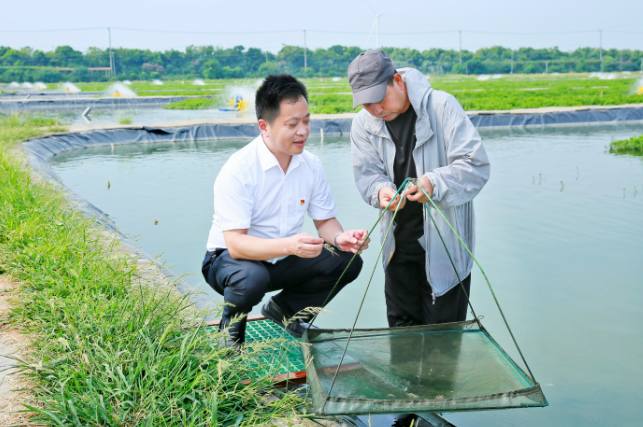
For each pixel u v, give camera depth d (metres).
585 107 17.58
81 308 2.12
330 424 1.86
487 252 4.30
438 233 2.24
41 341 2.05
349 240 2.27
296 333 2.55
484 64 109.75
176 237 4.89
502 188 6.82
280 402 1.82
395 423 2.05
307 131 2.18
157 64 107.12
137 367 1.74
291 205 2.37
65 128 13.27
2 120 14.23
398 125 2.47
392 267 2.70
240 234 2.21
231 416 1.74
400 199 2.17
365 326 3.12
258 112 2.19
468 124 2.35
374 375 2.00
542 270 3.88
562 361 2.61
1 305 2.43
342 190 6.87
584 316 3.10
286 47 118.88
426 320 2.72
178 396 1.67
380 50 2.28
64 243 2.98
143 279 2.94
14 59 96.44
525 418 2.22
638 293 3.42
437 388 1.90
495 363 2.06
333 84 54.81
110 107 27.73
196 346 1.99
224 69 102.88
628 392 2.35
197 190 7.18
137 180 8.02
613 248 4.36
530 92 28.94
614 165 8.55
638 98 21.33
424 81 2.40
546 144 11.55
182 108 25.80
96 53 106.38
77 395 1.67
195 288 3.53
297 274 2.44
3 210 3.62
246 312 2.24
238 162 2.22
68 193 5.59
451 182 2.27
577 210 5.64
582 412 2.22
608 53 124.31
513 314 3.15
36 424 1.60
